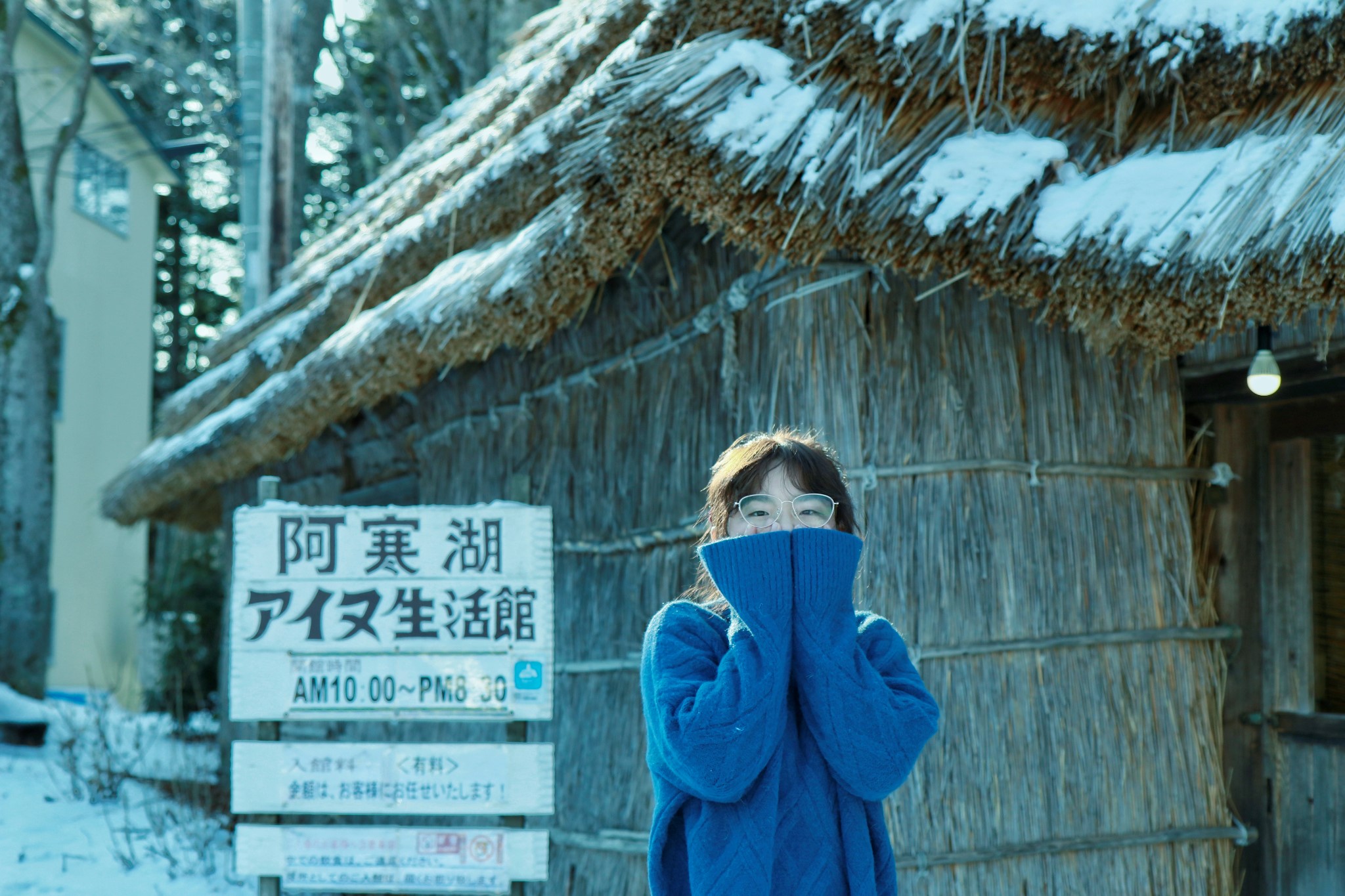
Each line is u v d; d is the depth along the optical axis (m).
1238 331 2.75
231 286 26.62
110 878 5.75
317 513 3.49
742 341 3.53
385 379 4.61
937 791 3.17
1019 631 3.29
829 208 2.78
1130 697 3.38
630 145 2.86
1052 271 2.75
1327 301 2.56
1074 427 3.45
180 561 14.42
